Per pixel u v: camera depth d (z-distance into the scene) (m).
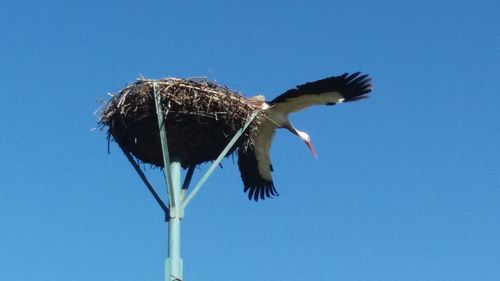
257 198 16.42
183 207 12.13
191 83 12.72
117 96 12.86
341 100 15.22
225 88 12.91
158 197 12.34
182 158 12.73
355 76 14.91
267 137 15.88
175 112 12.48
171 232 11.91
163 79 12.66
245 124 13.00
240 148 14.26
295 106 15.56
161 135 12.23
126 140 13.03
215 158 13.16
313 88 15.06
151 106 12.55
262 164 16.22
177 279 11.58
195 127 12.55
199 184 12.26
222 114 12.72
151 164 13.29
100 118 13.02
